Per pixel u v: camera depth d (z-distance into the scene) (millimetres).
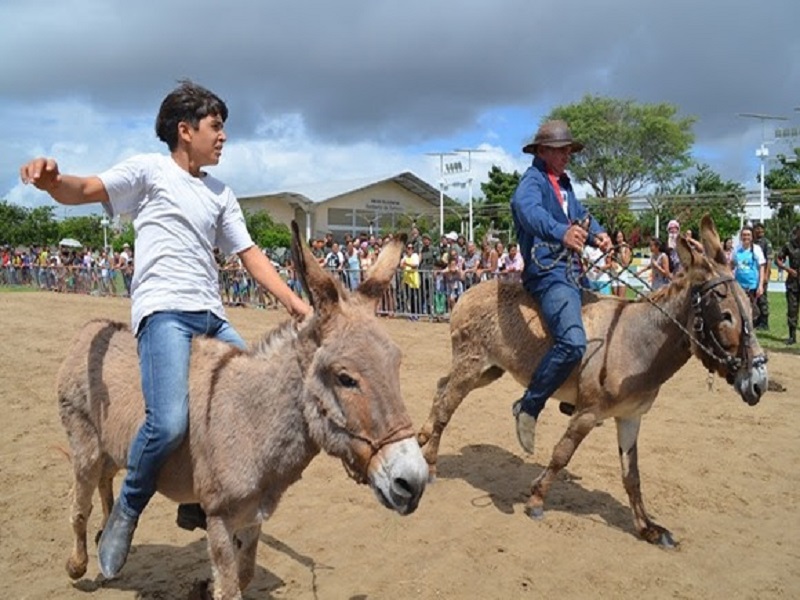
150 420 3129
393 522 5094
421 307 16688
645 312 4961
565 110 58844
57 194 3004
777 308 18734
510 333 5465
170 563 4457
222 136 3531
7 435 7262
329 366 2816
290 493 5648
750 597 4133
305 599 4008
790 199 29969
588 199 31984
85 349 3734
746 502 5559
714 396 8906
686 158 57438
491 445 7004
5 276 34156
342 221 44656
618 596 4125
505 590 4160
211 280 3553
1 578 4238
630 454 5027
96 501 5445
